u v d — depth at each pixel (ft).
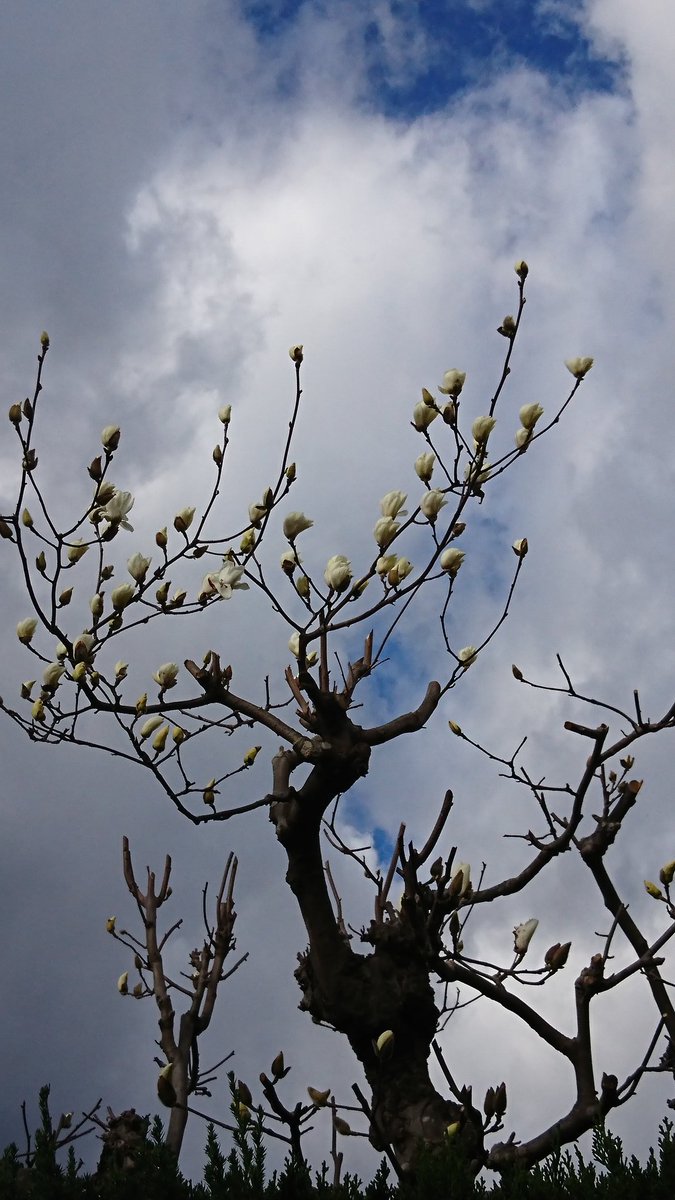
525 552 23.90
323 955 21.18
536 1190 17.66
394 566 21.02
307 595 21.20
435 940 20.85
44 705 22.56
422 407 21.62
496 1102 18.74
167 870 27.20
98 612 22.82
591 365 22.25
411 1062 20.94
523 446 21.85
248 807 21.77
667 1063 21.24
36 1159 18.58
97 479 22.97
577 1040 19.86
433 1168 17.97
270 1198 18.48
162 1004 24.26
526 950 20.47
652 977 23.86
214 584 22.97
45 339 22.93
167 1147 18.80
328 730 21.59
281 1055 19.19
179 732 23.24
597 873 24.99
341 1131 20.33
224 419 23.76
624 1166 17.78
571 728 24.08
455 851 21.25
